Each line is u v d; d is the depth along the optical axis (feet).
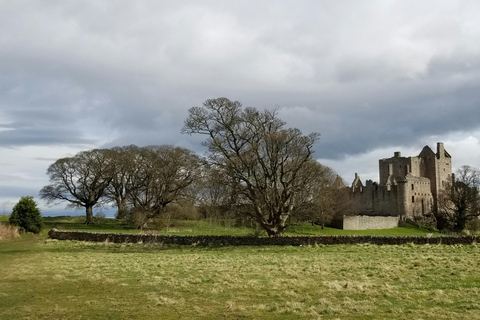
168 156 252.62
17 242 148.15
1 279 67.31
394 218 329.31
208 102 150.61
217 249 127.03
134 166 256.52
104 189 279.69
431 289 55.47
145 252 122.62
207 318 44.29
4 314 45.73
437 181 401.49
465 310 45.11
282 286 59.62
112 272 75.00
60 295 55.31
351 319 43.11
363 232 257.14
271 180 147.54
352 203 362.12
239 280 64.49
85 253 117.39
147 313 46.29
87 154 275.80
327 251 111.24
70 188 276.82
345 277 66.23
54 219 297.33
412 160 393.09
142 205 249.75
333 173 320.91
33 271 75.87
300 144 146.30
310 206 158.81
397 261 83.10
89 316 45.09
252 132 150.00
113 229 238.07
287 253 111.14
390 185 370.94
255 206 145.89
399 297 51.44
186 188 261.24
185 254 114.11
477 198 321.32
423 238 118.11
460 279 61.31
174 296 54.39
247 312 46.34
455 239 115.44
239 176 143.64
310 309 46.62
